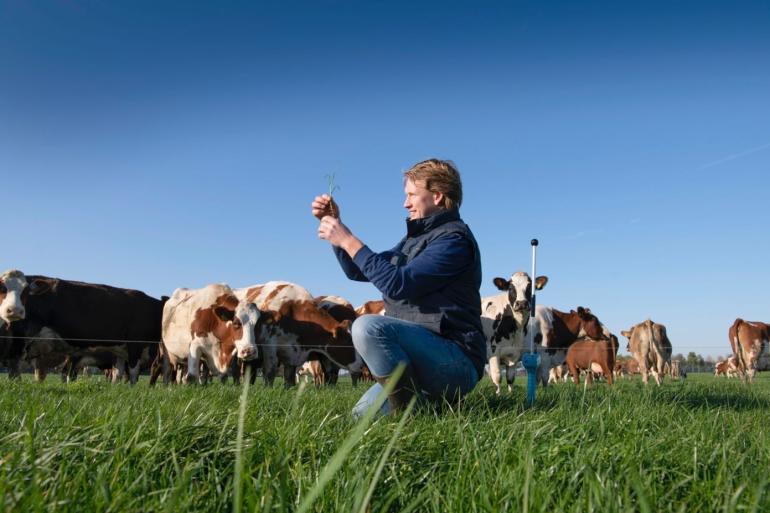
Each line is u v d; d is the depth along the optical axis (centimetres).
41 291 1477
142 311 1739
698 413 509
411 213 499
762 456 305
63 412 375
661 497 213
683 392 802
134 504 183
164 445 250
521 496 199
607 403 482
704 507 207
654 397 684
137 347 1733
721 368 4538
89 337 1628
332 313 1969
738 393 886
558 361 1795
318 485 98
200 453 255
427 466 265
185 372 1872
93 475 215
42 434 263
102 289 1680
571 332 1809
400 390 432
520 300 1395
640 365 2228
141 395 624
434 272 448
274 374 1612
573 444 291
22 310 1412
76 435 259
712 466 269
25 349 1525
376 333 428
